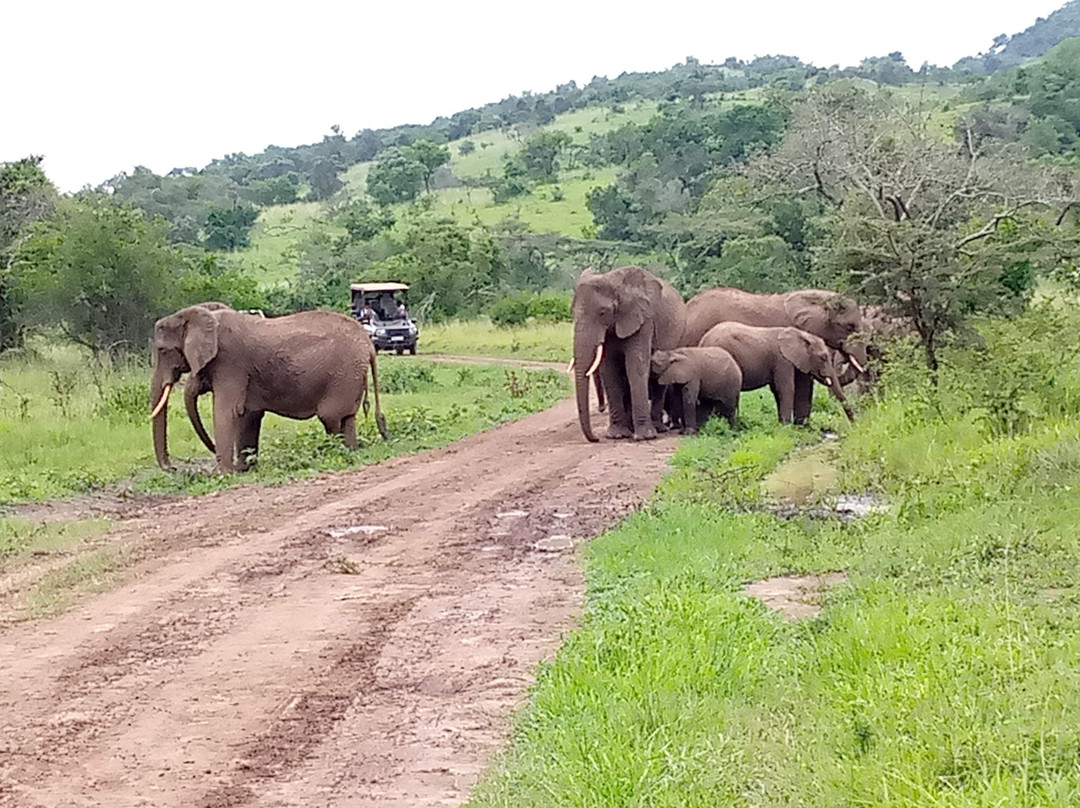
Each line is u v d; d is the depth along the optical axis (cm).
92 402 2588
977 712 628
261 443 2203
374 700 792
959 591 905
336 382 2030
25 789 661
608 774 592
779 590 1019
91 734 745
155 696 813
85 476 1805
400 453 2042
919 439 1570
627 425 2220
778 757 615
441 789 649
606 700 714
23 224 4081
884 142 3584
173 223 8556
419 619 982
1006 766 564
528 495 1539
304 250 7725
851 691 686
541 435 2252
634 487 1572
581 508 1434
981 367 1692
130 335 3591
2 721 772
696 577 1010
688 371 2158
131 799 645
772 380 2281
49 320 3578
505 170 10138
